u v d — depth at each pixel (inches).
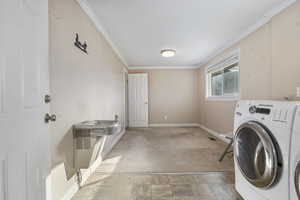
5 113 30.2
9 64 31.2
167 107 232.4
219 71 169.2
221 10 85.8
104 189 70.9
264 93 99.3
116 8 82.4
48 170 45.3
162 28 106.7
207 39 126.9
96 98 95.8
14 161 32.3
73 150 67.8
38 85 40.9
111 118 131.1
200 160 103.6
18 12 33.5
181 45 140.2
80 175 73.0
